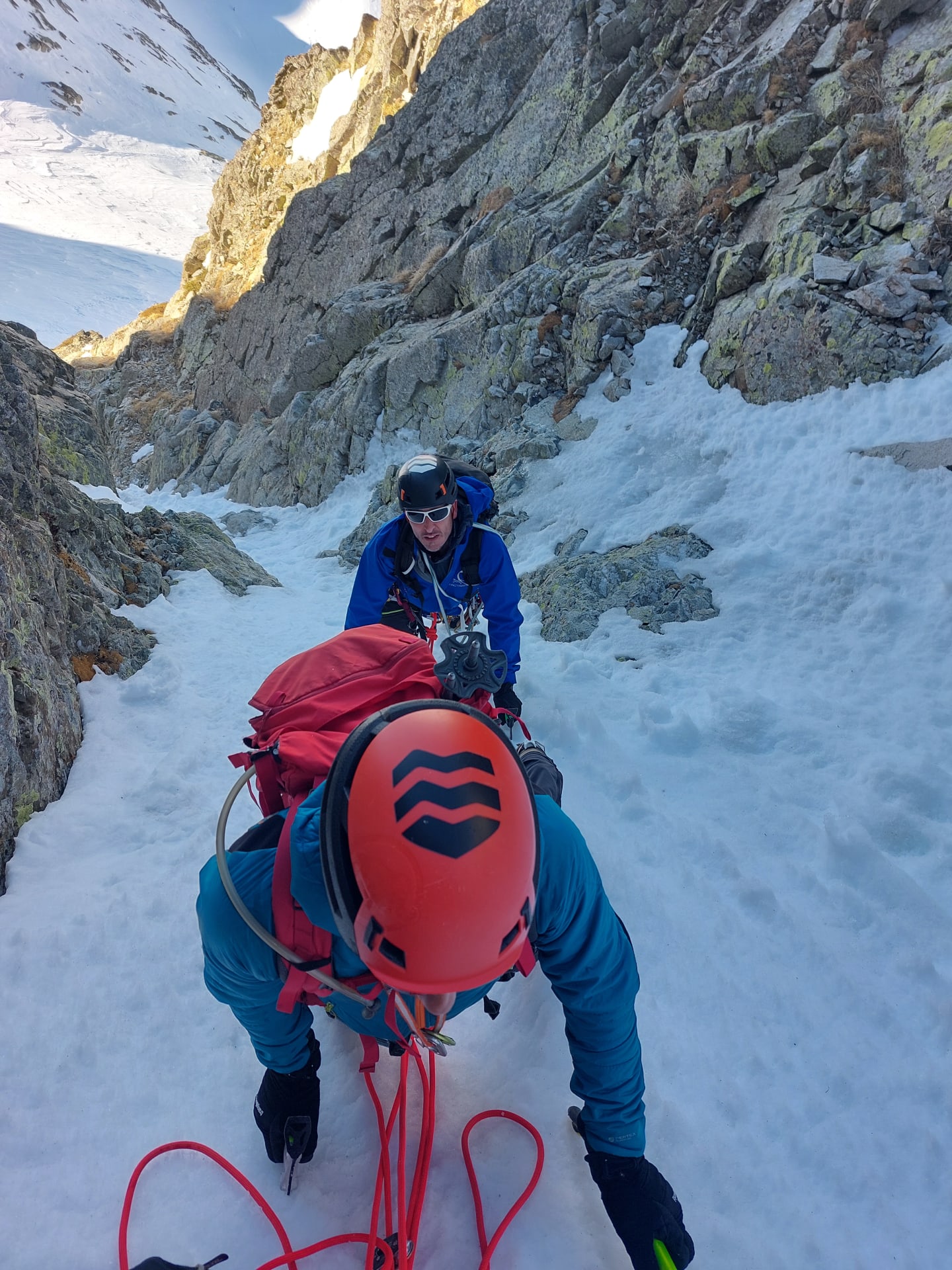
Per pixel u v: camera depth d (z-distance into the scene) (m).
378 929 1.07
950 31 7.07
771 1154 1.87
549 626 5.17
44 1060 2.10
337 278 15.07
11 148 105.75
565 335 8.75
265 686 1.72
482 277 10.80
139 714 3.88
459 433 9.77
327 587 7.68
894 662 3.93
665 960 2.41
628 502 6.39
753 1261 1.65
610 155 9.98
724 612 4.69
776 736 3.52
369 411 10.97
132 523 6.22
